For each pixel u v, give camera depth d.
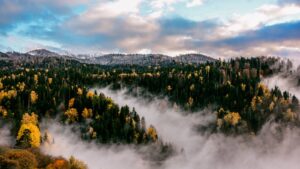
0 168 90.62
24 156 100.75
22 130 153.75
